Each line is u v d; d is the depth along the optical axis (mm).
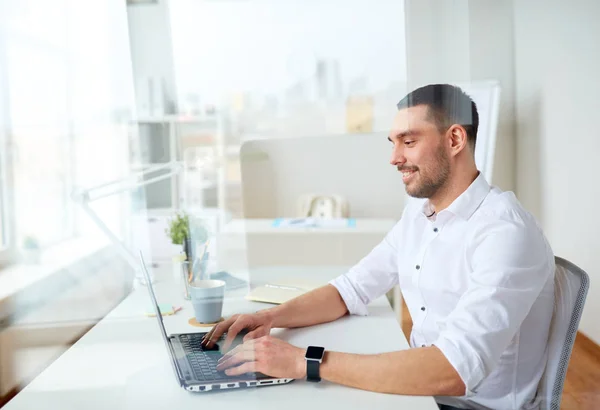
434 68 1744
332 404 711
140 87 1743
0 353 1669
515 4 1731
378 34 1688
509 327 816
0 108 1835
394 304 1269
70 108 1785
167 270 1352
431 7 1699
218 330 963
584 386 1383
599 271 1615
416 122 1079
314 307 1056
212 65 1691
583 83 1735
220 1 1674
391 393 743
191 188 1676
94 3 1703
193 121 1722
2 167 1808
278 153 1681
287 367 781
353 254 1601
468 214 1004
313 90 1697
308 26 1680
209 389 748
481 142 1858
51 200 1772
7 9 1795
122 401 728
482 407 950
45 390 792
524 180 1855
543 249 900
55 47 1806
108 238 1655
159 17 1722
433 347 787
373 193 1662
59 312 1670
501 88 1808
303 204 1638
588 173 1713
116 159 1775
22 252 1710
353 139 1693
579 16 1733
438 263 1030
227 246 1467
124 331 984
